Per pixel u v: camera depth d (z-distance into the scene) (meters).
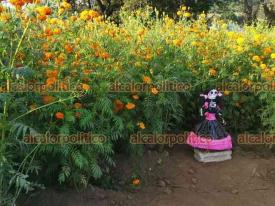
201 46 2.84
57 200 1.94
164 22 3.75
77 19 2.44
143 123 2.30
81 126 1.92
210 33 3.12
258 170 2.46
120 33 2.66
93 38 2.38
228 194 2.23
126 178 2.25
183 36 2.92
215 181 2.34
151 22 3.26
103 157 2.18
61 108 1.88
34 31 1.98
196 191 2.23
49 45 2.10
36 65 1.91
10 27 1.72
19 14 1.78
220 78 2.78
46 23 2.23
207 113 2.54
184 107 2.75
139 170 2.33
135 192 2.17
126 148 2.34
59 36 2.21
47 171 1.94
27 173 1.81
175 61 2.56
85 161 1.89
